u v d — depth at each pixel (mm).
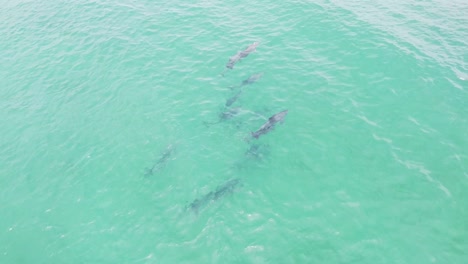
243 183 15781
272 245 13430
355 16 26234
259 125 18453
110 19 28297
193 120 19031
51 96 21562
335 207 14586
